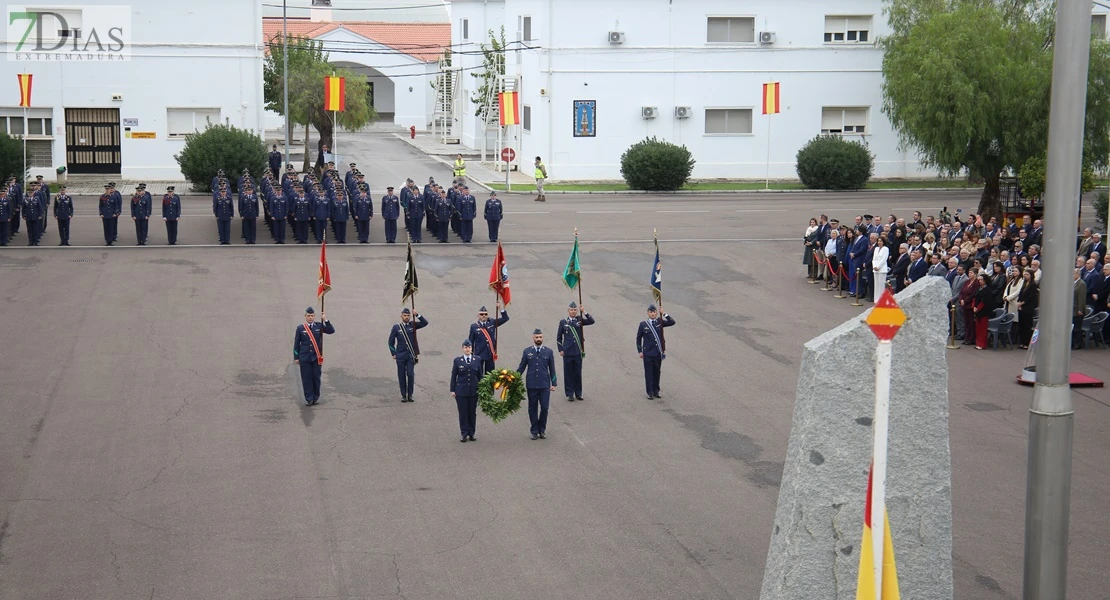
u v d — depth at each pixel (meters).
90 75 48.78
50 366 20.67
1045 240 8.34
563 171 52.97
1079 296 22.70
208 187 45.28
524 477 15.66
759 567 12.67
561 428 17.95
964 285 23.48
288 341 22.81
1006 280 23.28
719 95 53.31
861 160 50.16
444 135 69.19
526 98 55.50
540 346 17.44
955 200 46.78
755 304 26.98
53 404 18.55
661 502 14.70
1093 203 40.84
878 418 8.59
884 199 47.12
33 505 14.35
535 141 53.94
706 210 42.88
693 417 18.52
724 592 12.01
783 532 9.45
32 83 48.34
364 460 16.30
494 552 13.06
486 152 64.38
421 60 80.31
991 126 39.44
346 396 19.47
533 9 53.28
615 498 14.84
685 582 12.27
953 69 39.50
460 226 34.59
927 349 9.40
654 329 19.34
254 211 33.25
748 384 20.45
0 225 32.06
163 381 20.00
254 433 17.41
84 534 13.48
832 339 9.28
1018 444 17.09
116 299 25.92
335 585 12.15
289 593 11.95
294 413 18.45
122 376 20.20
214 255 31.50
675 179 49.03
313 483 15.31
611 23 51.97
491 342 19.56
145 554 12.93
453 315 25.16
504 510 14.39
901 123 47.81
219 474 15.60
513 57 57.59
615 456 16.58
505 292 20.27
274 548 13.13
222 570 12.52
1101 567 12.70
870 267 26.78
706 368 21.53
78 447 16.56
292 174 37.75
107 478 15.36
